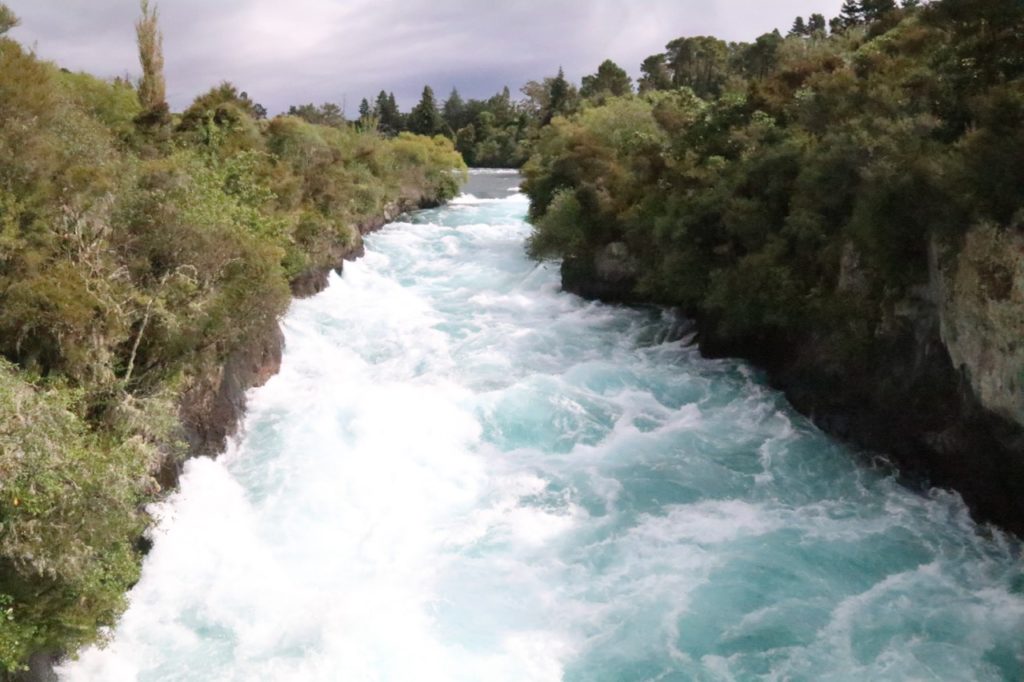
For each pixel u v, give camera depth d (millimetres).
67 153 19156
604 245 36375
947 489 18875
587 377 26250
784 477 20188
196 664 13680
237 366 23094
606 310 35219
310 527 18047
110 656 13672
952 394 18531
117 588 13453
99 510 12023
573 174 41500
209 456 19828
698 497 19328
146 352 17672
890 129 20359
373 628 14625
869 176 18953
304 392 25406
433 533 18031
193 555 16625
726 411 24078
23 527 10867
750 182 28031
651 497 19344
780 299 24188
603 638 14453
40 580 11375
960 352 17500
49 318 14844
